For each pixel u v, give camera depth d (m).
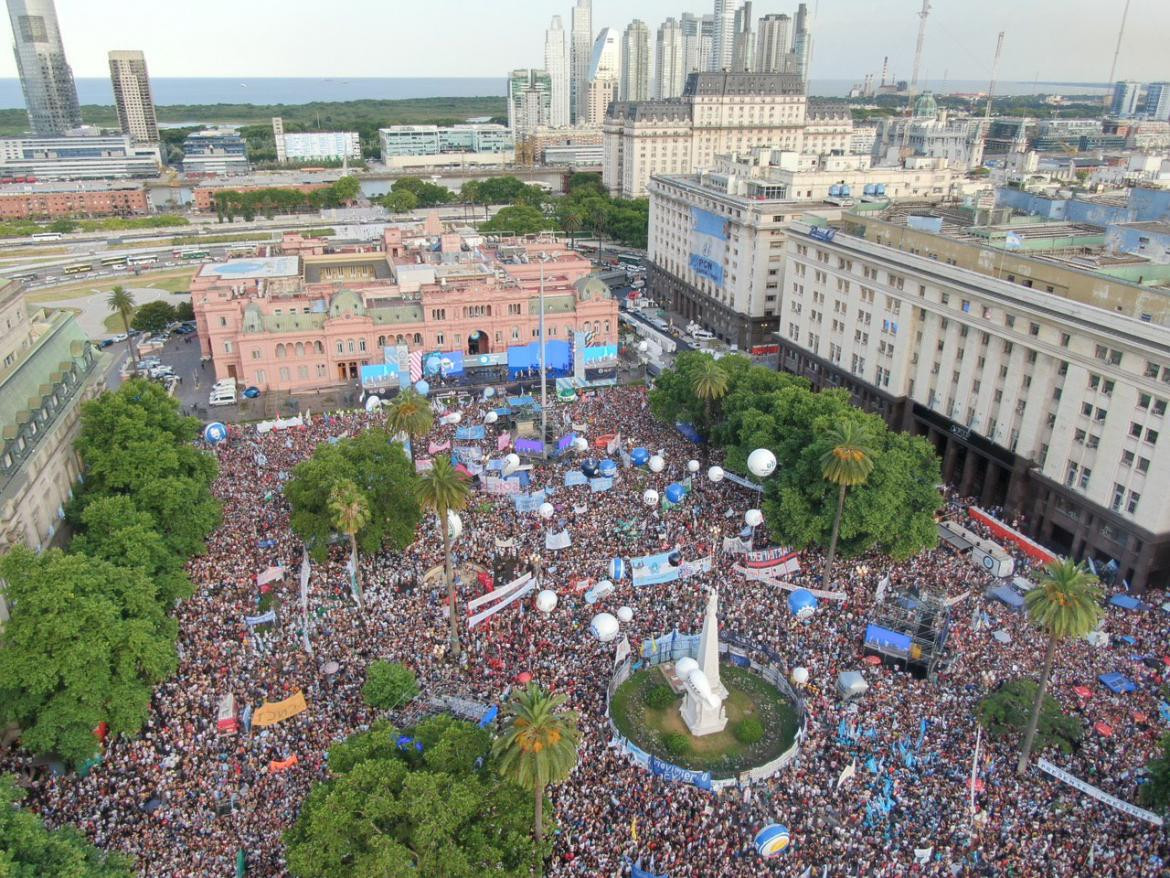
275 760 67.75
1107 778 67.88
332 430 138.88
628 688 82.75
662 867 58.34
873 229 149.12
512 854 55.81
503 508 112.00
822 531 98.81
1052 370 109.94
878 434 109.81
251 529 106.94
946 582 97.56
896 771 67.56
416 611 89.75
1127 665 82.12
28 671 68.50
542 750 55.00
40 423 104.31
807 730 73.62
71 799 64.88
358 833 53.88
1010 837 61.31
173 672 77.94
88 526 98.69
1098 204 158.75
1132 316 103.88
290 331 170.25
